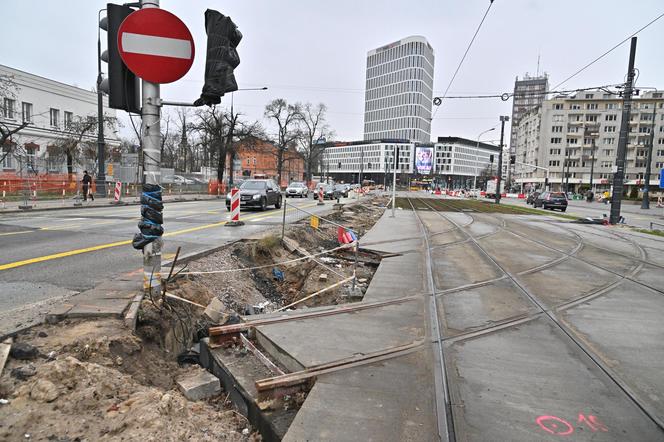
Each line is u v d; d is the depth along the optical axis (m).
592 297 6.70
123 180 24.77
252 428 3.28
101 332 3.97
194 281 6.45
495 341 4.67
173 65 4.63
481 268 8.74
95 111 52.69
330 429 2.85
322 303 7.07
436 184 113.31
